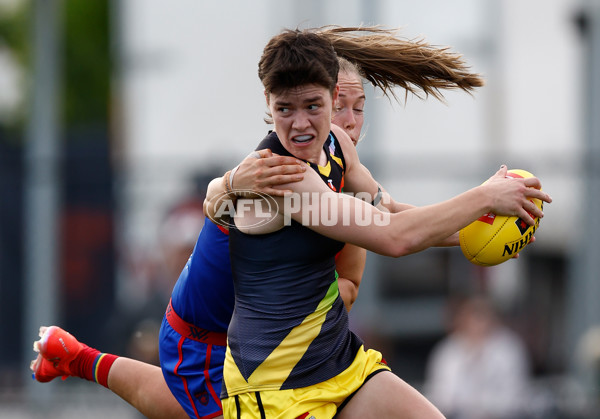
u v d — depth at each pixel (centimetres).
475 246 1380
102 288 3431
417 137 3472
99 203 3459
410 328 3506
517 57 3478
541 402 2920
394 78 1598
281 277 1340
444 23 3397
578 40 3425
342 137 1475
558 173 3338
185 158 3478
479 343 2958
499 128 3497
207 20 3559
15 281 3475
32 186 3372
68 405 3216
